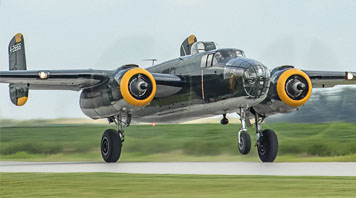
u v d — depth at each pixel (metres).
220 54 51.06
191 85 52.72
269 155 52.06
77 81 51.53
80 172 41.00
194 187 30.34
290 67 51.91
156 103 56.16
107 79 51.19
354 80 56.66
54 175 38.22
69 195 27.45
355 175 36.28
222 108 51.50
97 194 27.73
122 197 26.61
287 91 50.56
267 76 47.72
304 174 37.22
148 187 30.52
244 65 47.88
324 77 55.69
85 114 55.75
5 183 32.97
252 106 52.16
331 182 32.22
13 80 50.94
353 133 69.50
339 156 68.19
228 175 37.03
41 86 54.34
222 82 49.50
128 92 48.78
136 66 50.41
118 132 54.41
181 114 55.59
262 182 32.47
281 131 57.06
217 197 26.34
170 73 55.28
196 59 52.78
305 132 56.22
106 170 43.09
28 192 28.70
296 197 26.20
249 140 51.03
